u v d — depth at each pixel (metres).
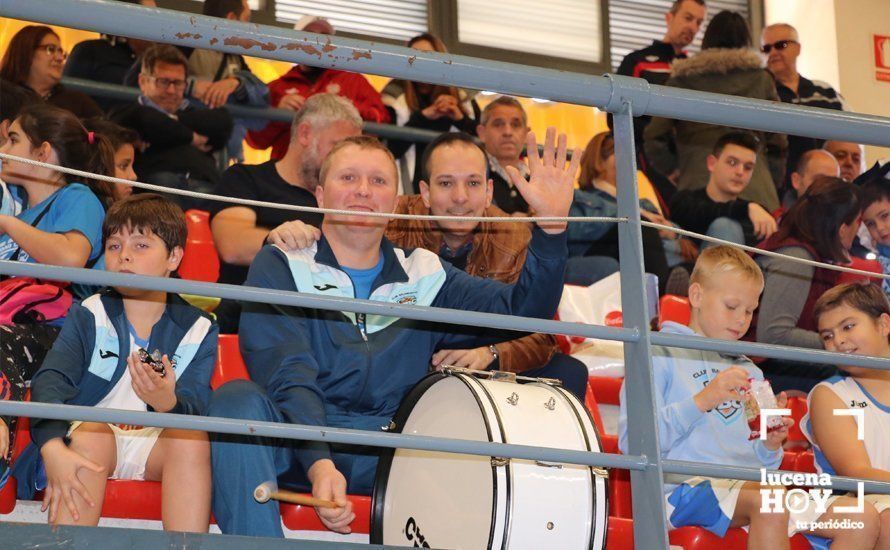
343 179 3.29
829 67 6.75
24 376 3.04
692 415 3.31
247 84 5.01
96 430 2.73
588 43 6.81
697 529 3.12
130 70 4.93
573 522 2.34
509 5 6.69
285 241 3.23
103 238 3.32
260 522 2.51
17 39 4.66
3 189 3.72
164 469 2.63
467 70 1.83
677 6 6.17
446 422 2.55
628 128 1.93
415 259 3.36
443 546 2.46
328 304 1.81
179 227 3.24
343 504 2.56
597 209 5.03
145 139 4.69
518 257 4.02
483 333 3.31
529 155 2.37
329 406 3.05
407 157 5.23
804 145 5.60
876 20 6.85
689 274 5.06
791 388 4.47
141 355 2.80
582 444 2.39
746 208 5.30
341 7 6.35
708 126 5.41
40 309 3.26
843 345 3.85
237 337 3.57
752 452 3.40
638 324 1.88
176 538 1.73
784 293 4.89
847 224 5.11
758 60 5.98
